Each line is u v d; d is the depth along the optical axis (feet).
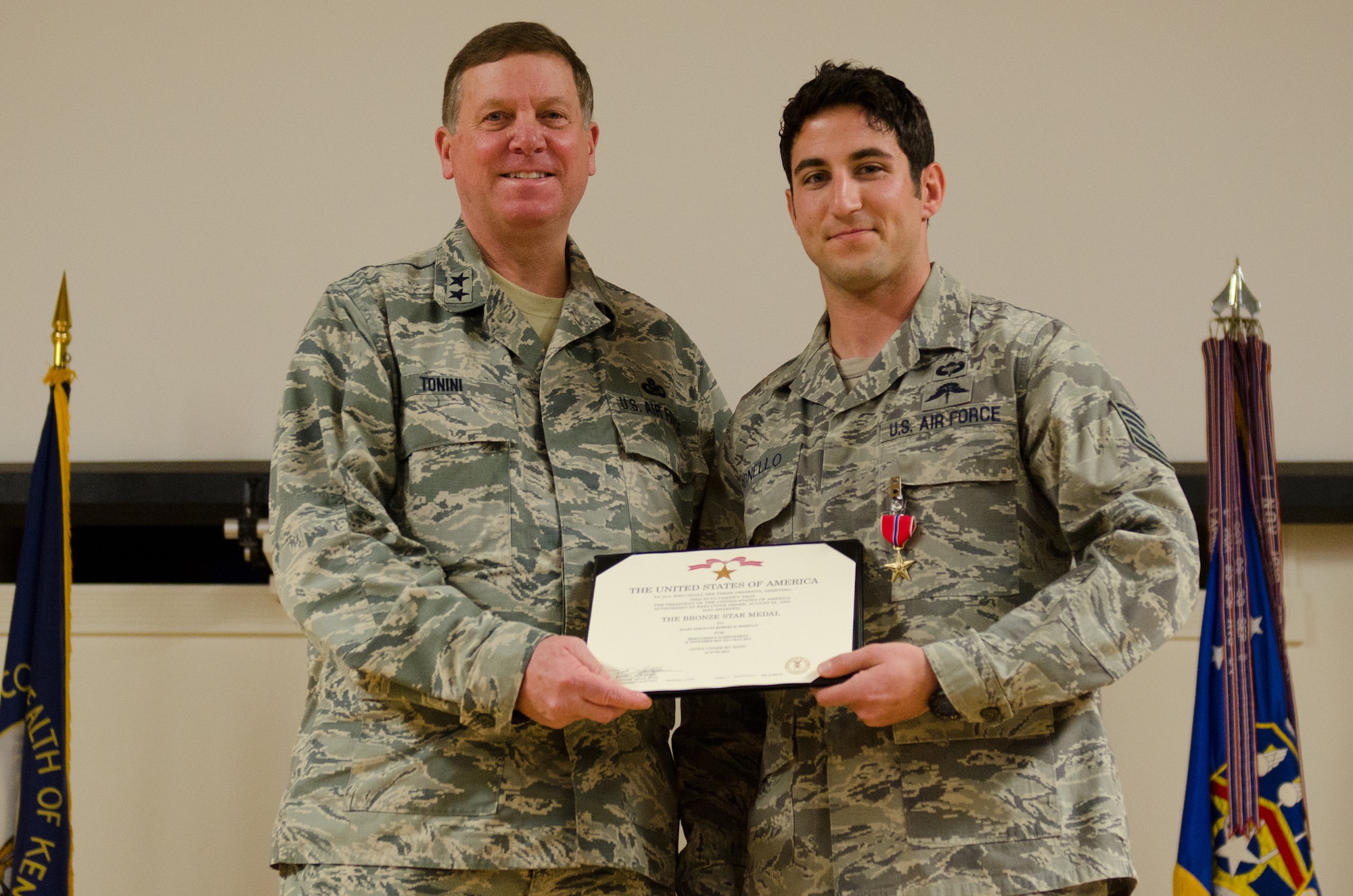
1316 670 10.26
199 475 10.53
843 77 6.29
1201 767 7.36
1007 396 5.85
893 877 5.44
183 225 11.62
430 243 11.55
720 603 5.68
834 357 6.48
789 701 6.02
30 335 11.41
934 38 11.89
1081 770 5.50
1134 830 10.03
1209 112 11.51
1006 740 5.50
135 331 11.41
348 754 5.86
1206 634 7.59
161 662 10.58
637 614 5.72
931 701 5.24
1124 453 5.56
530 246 6.84
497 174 6.71
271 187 11.71
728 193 11.68
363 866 5.65
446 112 7.08
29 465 10.87
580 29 12.10
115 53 11.99
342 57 12.00
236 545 11.50
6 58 11.97
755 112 11.85
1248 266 11.16
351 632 5.64
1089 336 11.15
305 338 6.39
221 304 11.47
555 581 6.14
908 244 6.20
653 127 11.85
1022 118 11.65
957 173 11.56
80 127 11.83
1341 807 10.02
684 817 6.50
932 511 5.80
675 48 12.03
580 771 5.94
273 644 10.59
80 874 10.24
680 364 7.25
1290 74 11.51
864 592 5.79
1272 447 7.93
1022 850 5.34
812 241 6.27
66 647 9.05
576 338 6.80
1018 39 11.83
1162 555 5.30
